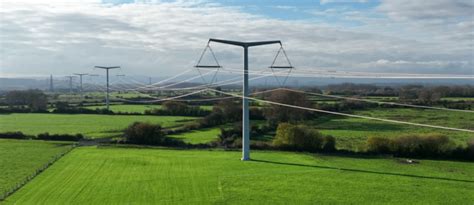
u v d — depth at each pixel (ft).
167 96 585.22
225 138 270.05
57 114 410.93
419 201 146.61
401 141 230.68
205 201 143.23
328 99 456.04
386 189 160.97
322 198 148.56
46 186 160.45
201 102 456.04
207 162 207.41
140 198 146.20
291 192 155.22
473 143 221.87
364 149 235.81
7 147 244.22
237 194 151.94
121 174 180.86
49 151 233.76
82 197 146.82
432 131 290.15
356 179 175.73
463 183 171.01
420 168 198.80
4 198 144.36
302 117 342.23
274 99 343.05
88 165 198.39
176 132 295.07
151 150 241.96
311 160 214.28
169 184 164.96
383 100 420.77
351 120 353.10
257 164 203.31
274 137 278.05
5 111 424.87
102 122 351.05
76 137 276.00
